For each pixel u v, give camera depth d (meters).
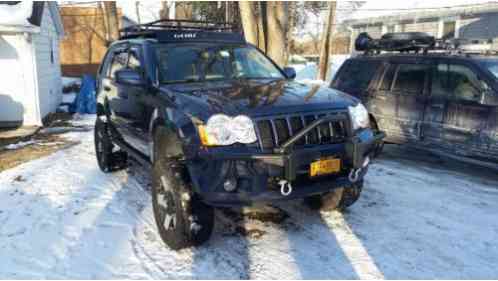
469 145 5.37
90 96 12.86
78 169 6.13
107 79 5.61
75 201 4.75
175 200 3.35
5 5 10.49
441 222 4.11
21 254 3.51
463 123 5.40
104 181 5.50
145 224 4.09
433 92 5.77
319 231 3.88
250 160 3.02
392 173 5.82
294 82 4.30
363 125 3.65
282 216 4.22
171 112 3.49
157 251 3.52
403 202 4.65
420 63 5.98
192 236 3.36
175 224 3.39
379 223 4.06
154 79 4.05
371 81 6.57
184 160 3.36
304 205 4.51
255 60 4.79
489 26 15.33
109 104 5.44
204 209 3.38
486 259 3.39
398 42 6.49
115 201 4.74
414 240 3.71
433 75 5.80
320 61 20.20
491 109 5.11
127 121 4.82
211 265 3.27
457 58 5.54
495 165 5.59
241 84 3.97
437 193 4.97
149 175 5.73
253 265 3.27
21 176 5.75
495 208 4.51
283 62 10.34
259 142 3.09
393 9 19.91
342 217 4.20
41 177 5.70
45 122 11.10
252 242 3.65
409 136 6.06
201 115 3.16
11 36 10.04
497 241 3.71
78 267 3.29
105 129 5.73
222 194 3.10
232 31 5.45
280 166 3.05
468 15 16.11
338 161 3.32
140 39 4.79
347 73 7.05
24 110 10.41
